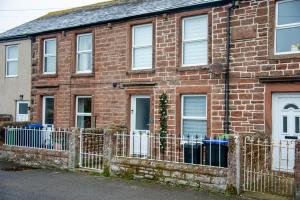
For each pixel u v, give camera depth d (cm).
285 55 1184
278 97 1216
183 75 1407
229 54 1302
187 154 1146
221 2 1316
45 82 1845
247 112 1260
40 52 1872
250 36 1259
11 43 2053
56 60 1806
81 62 1741
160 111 1457
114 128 1238
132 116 1558
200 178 1016
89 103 1709
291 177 1056
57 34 1803
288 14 1205
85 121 1720
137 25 1550
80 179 1151
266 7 1231
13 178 1168
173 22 1438
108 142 1201
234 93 1289
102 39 1647
